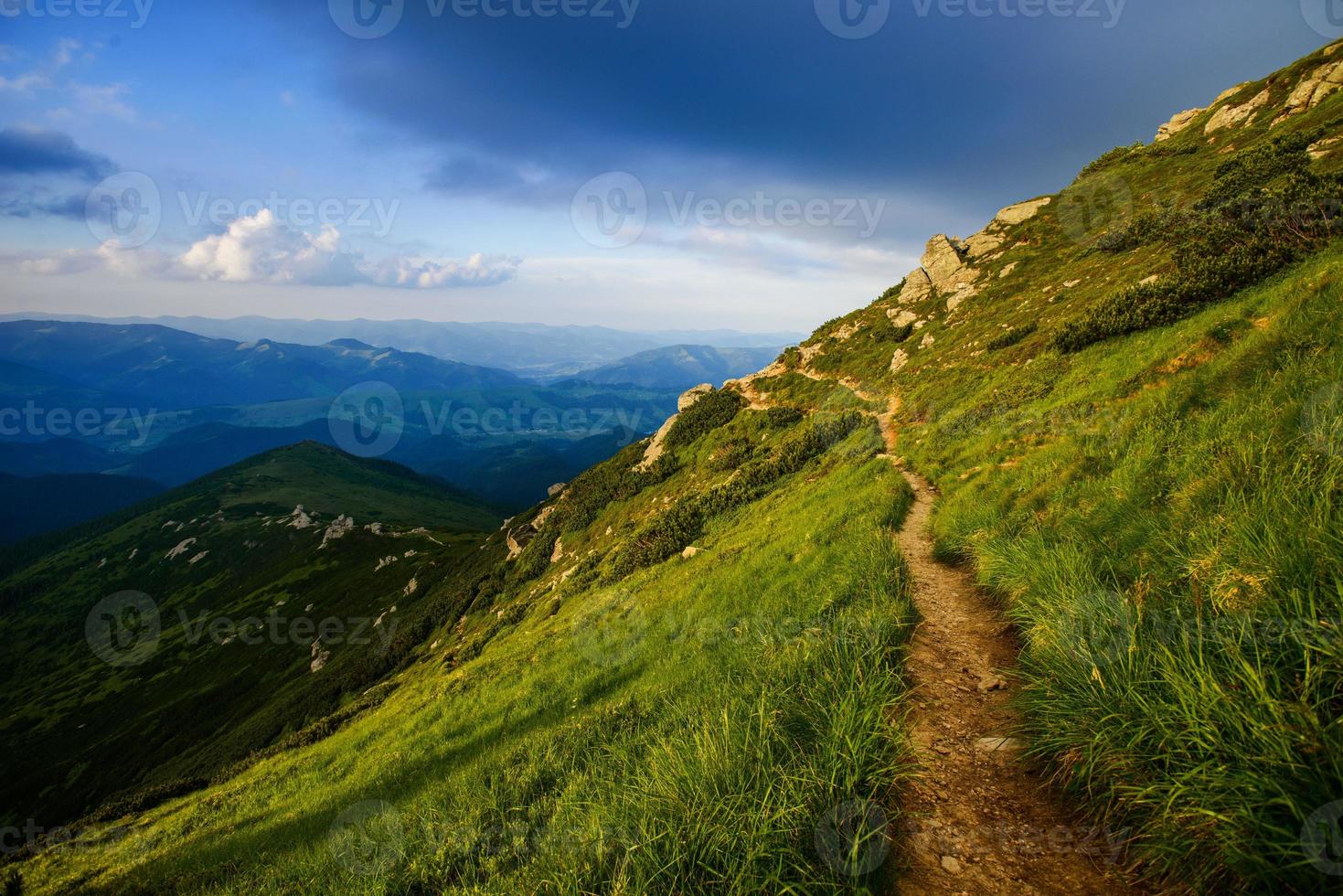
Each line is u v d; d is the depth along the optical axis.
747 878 3.09
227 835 14.56
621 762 5.78
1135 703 3.31
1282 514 3.80
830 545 12.91
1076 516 7.65
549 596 33.19
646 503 40.72
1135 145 55.47
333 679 55.56
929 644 6.60
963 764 4.09
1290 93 37.59
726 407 49.94
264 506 188.75
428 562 84.44
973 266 48.94
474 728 13.67
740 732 4.43
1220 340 11.77
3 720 103.44
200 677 86.44
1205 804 2.67
